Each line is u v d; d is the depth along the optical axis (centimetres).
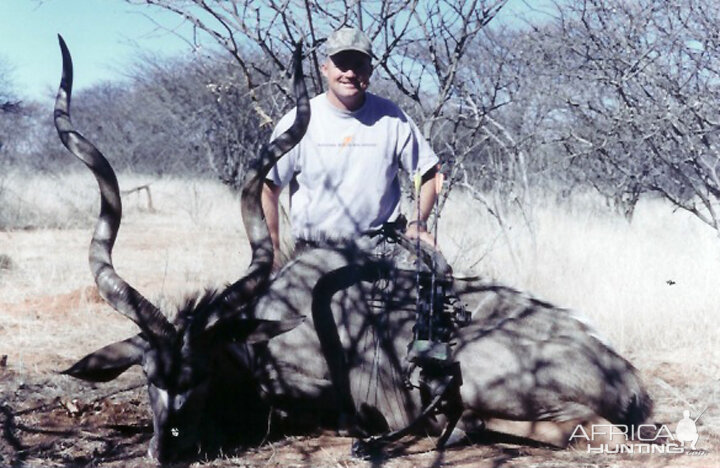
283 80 700
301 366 450
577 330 436
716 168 876
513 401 420
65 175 2475
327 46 468
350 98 470
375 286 454
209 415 436
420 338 418
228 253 1091
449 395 421
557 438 421
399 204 494
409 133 484
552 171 1227
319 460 418
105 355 414
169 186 2238
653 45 762
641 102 837
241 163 1884
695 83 817
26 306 751
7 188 1702
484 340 427
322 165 475
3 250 1129
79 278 899
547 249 872
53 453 423
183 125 2253
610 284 711
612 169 1175
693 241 961
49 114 3108
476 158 1094
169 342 396
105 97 3162
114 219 415
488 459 411
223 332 408
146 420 480
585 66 815
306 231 482
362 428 453
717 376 545
